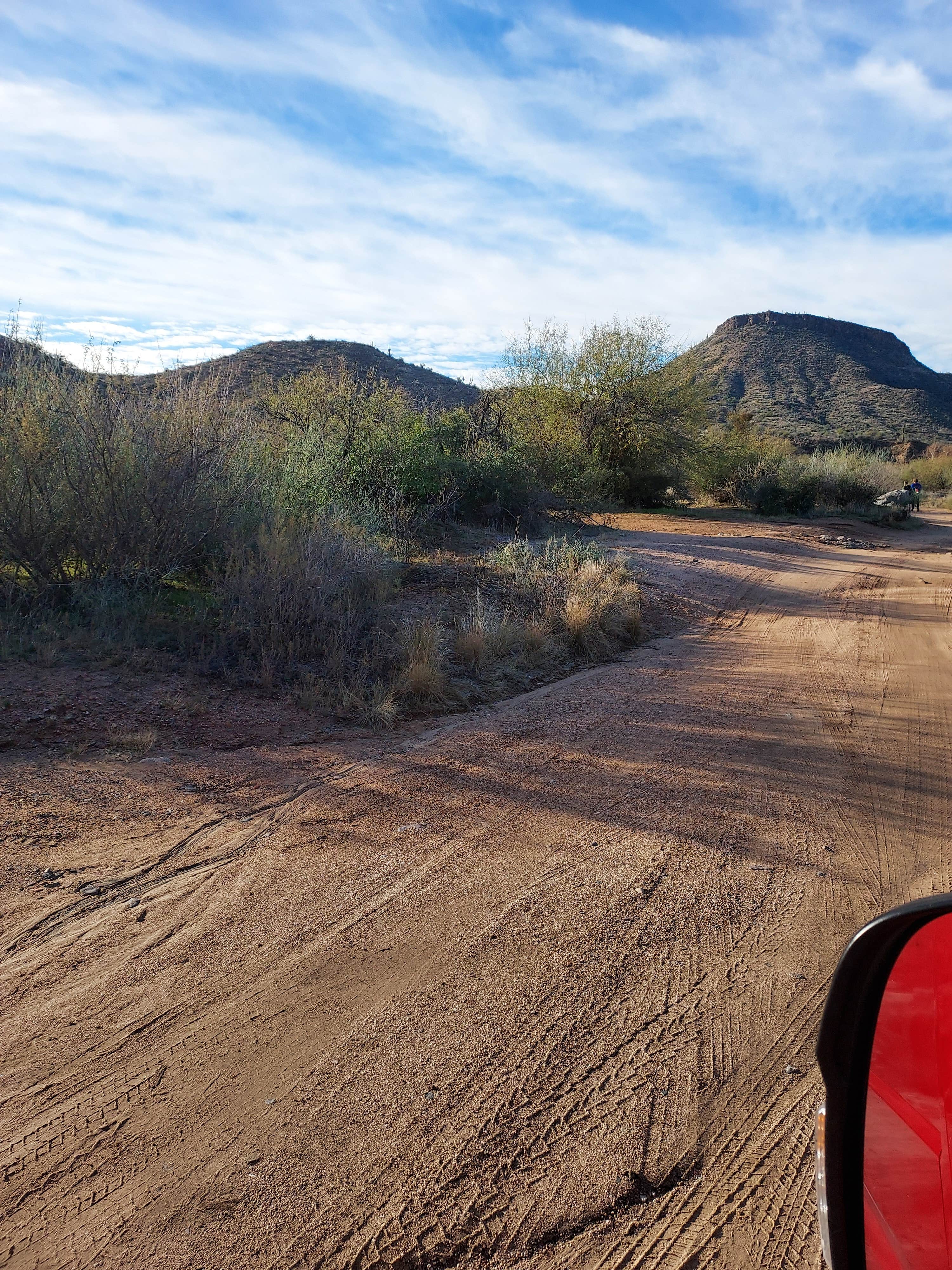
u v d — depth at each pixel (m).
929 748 7.13
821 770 6.50
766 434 48.41
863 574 19.92
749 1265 2.32
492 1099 2.92
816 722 7.84
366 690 7.76
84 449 8.48
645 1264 2.32
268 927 3.99
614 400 30.73
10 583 8.16
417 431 16.44
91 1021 3.27
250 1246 2.31
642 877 4.62
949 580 19.34
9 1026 3.22
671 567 17.03
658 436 31.05
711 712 8.06
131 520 8.57
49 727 6.11
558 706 8.09
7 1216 2.38
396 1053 3.14
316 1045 3.17
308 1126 2.76
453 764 6.31
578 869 4.69
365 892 4.36
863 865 4.88
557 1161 2.66
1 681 6.64
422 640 8.42
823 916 4.27
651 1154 2.71
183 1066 3.04
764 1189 2.59
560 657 10.02
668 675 9.60
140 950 3.76
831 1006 1.66
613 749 6.80
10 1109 2.80
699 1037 3.30
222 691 7.26
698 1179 2.63
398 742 6.79
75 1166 2.57
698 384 32.06
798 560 21.39
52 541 8.28
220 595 8.70
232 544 9.27
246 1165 2.59
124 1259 2.25
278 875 4.50
